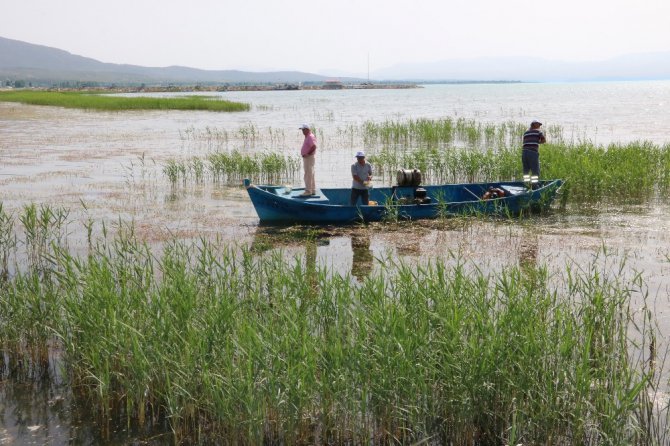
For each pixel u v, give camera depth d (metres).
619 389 6.50
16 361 8.70
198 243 14.39
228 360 6.99
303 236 15.16
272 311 8.48
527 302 7.89
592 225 15.96
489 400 7.00
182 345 7.75
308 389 6.89
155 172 25.92
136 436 7.07
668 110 73.19
